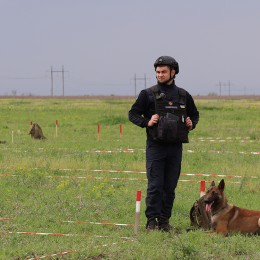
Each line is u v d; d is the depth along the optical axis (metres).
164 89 12.28
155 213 12.37
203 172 21.14
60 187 17.44
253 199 16.08
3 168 21.42
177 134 12.15
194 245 10.63
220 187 11.98
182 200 15.80
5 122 53.09
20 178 18.98
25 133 40.66
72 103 102.44
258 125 49.09
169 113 12.14
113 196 16.36
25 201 15.60
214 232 11.91
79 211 14.43
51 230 12.60
